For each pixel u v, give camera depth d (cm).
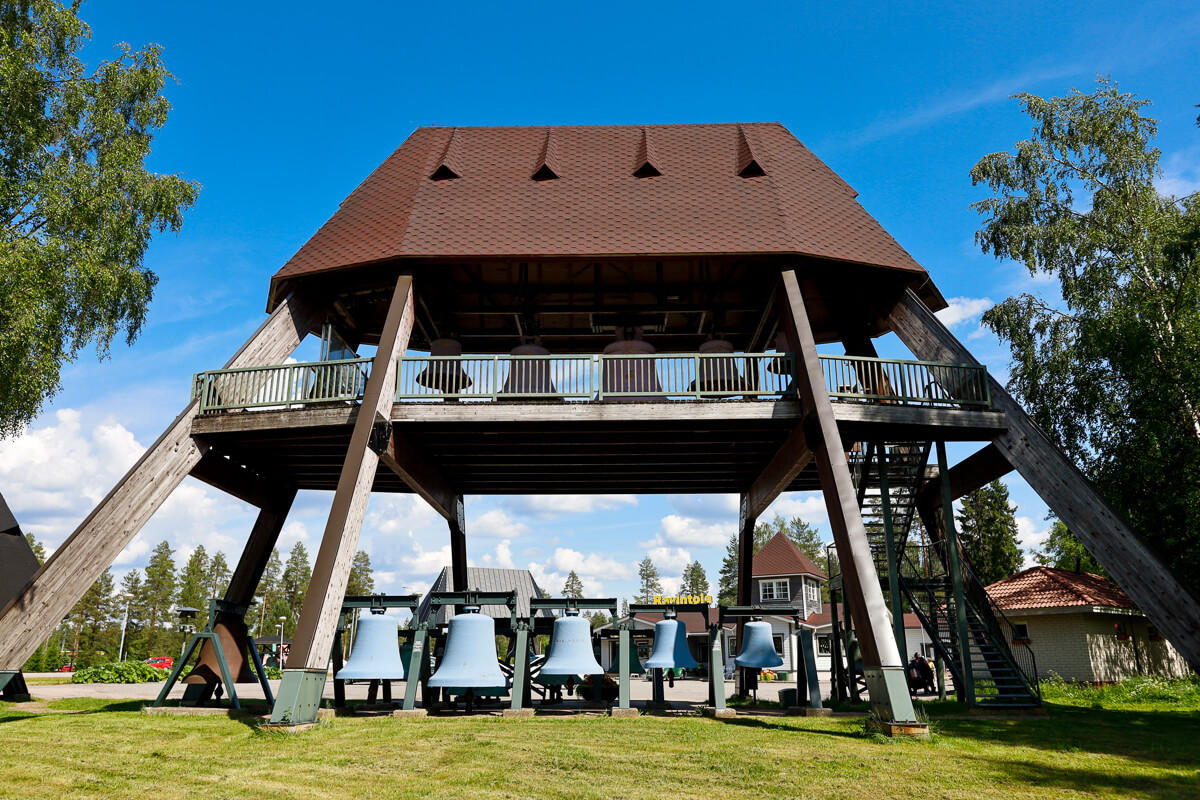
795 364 1324
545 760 802
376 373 1267
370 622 1191
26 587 1155
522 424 1342
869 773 750
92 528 1210
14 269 1281
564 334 1920
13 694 1565
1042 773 761
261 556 1591
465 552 1942
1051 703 1731
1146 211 1867
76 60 1571
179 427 1316
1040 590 2622
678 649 1330
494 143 1741
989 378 1388
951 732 1053
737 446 1521
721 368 1374
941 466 1438
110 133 1600
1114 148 1978
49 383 1402
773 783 703
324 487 1809
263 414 1316
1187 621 1169
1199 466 1689
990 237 2108
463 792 666
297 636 1067
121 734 989
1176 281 1786
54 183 1418
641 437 1448
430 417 1291
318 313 1562
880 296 1580
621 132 1792
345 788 681
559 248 1402
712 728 1054
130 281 1595
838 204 1596
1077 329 1939
